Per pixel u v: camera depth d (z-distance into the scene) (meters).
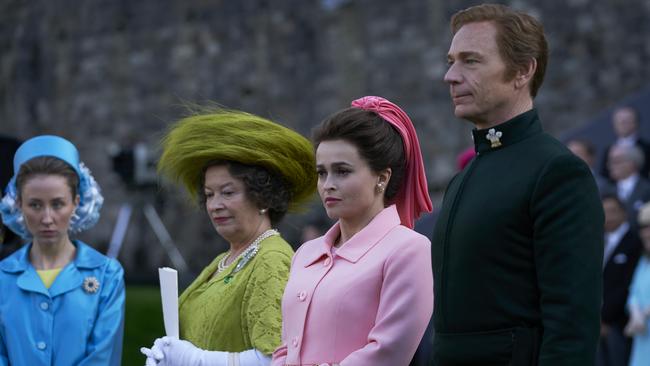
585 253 7.89
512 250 8.17
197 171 10.66
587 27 38.56
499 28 8.52
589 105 38.31
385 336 8.61
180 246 46.38
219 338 9.99
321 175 9.23
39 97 54.28
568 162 8.10
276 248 10.11
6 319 11.40
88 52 52.69
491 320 8.16
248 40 47.03
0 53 55.78
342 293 8.90
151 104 50.38
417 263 8.80
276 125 10.54
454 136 40.56
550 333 7.80
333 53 44.22
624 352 19.33
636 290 18.77
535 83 8.70
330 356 8.82
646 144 26.55
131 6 51.38
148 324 23.92
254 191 10.36
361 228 9.25
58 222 11.59
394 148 9.18
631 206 23.06
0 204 12.09
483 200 8.34
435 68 41.22
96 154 52.06
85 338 11.37
